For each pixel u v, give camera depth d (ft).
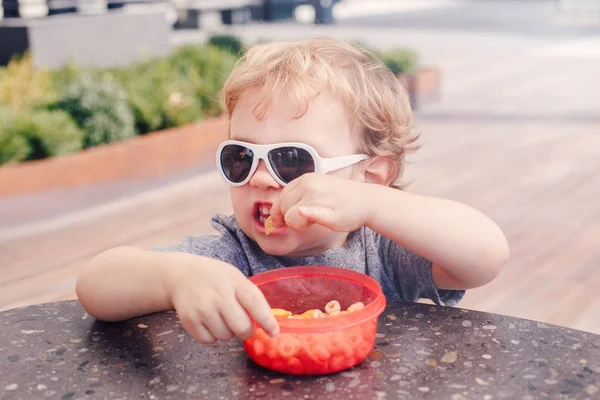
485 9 86.28
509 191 18.48
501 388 3.48
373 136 5.19
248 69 4.93
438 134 25.48
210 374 3.67
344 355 3.59
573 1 79.51
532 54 46.70
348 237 5.38
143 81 22.95
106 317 4.35
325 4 66.28
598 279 12.59
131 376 3.68
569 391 3.46
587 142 24.03
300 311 4.17
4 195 17.19
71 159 18.31
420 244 4.45
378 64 5.55
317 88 4.72
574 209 16.84
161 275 4.04
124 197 18.01
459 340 3.98
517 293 12.01
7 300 11.90
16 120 18.02
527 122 27.35
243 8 63.36
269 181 4.62
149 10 36.40
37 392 3.54
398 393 3.43
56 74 23.16
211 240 5.28
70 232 15.42
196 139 21.44
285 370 3.63
